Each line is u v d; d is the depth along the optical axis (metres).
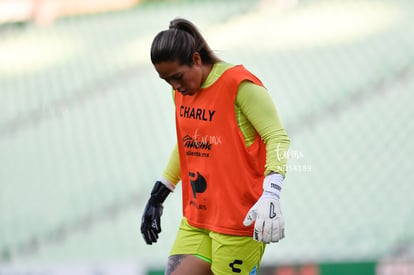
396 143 39.22
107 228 33.41
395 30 50.69
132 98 46.47
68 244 32.19
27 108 46.09
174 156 12.14
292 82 46.03
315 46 49.75
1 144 42.38
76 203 35.97
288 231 32.00
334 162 38.00
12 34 54.41
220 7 55.28
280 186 9.91
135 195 36.28
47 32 54.53
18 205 36.16
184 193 11.55
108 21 55.25
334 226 32.34
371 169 37.34
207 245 11.23
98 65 50.22
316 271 22.64
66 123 44.22
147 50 51.34
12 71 50.38
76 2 56.09
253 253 10.89
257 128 10.18
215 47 50.22
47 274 23.20
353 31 51.12
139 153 40.56
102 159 40.31
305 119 42.12
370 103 43.16
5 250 31.83
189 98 10.70
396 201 34.34
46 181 38.38
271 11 54.31
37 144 42.34
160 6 56.16
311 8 54.53
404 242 30.50
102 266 23.19
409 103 42.78
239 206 10.55
